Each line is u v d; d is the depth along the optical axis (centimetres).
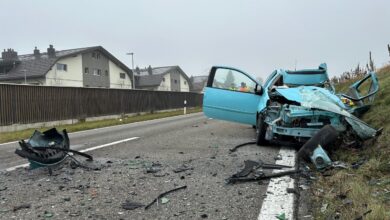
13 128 1780
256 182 496
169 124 1611
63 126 1839
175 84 8006
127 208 405
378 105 805
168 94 3716
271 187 469
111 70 5644
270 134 753
